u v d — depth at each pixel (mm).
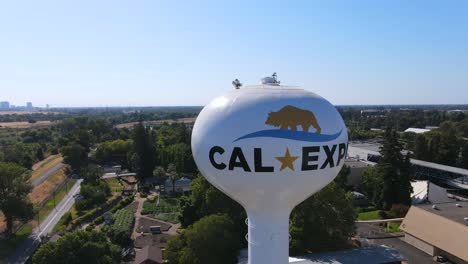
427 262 40906
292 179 18297
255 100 18344
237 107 18406
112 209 68125
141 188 85812
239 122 18078
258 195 19219
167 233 54906
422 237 43750
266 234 20750
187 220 52719
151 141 102500
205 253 38469
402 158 62188
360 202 66188
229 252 39844
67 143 123438
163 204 71750
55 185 90688
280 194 19094
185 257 38531
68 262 36250
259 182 18359
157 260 41594
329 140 18531
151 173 96438
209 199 47344
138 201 75438
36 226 60125
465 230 39656
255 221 20906
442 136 93438
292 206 20656
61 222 60688
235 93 19312
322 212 42656
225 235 39719
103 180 85812
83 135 128500
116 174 102500
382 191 62094
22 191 57000
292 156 17766
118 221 58375
